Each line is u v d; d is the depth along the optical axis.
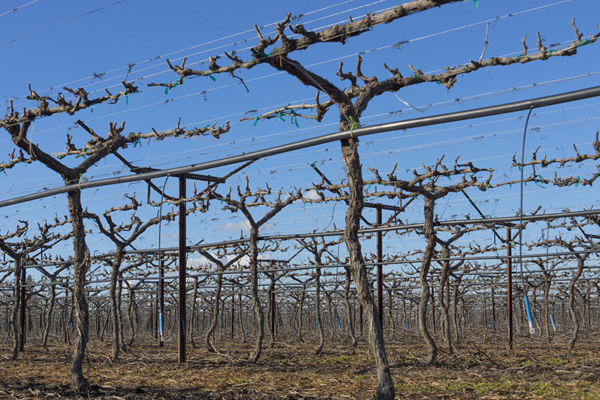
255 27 6.94
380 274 16.09
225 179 14.75
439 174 11.41
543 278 21.39
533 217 12.19
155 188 14.51
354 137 7.41
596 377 10.53
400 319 45.59
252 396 8.79
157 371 12.77
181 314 14.34
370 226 16.42
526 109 6.16
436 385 9.79
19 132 9.55
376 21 6.34
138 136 10.16
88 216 15.31
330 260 19.48
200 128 9.38
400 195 13.48
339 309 39.44
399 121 6.93
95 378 11.50
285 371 12.66
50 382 10.73
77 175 9.94
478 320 52.06
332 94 7.50
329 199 13.10
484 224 15.18
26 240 18.61
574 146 10.47
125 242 16.53
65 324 25.75
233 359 15.02
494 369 12.19
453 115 6.58
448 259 14.39
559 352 16.72
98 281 16.69
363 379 10.83
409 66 7.60
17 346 16.42
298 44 6.78
